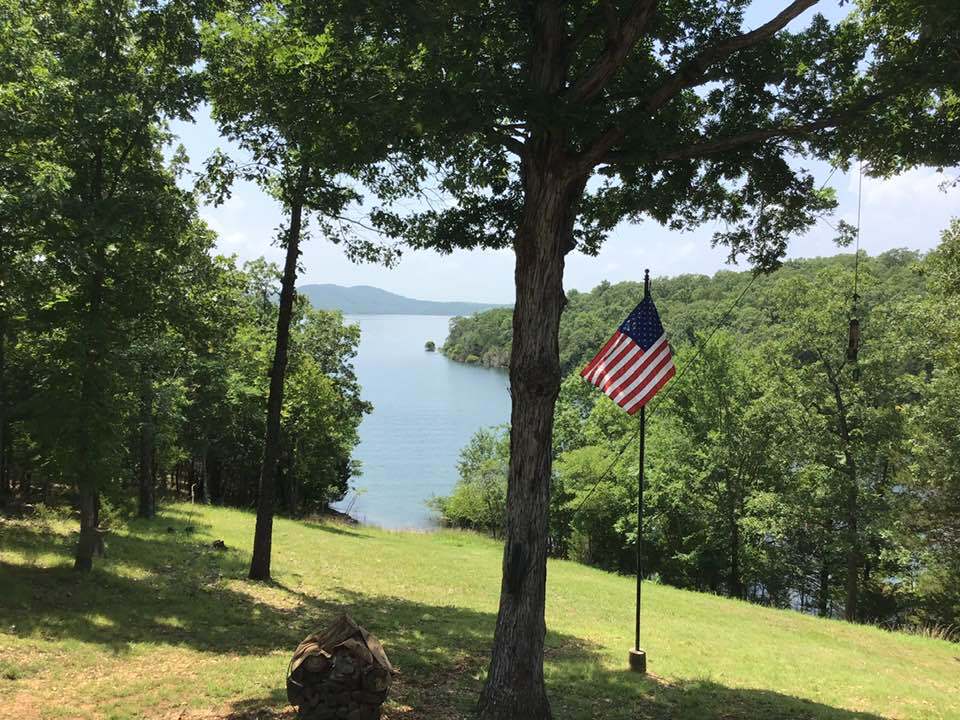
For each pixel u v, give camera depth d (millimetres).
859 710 9203
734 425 31016
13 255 10797
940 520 24891
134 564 14516
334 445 42094
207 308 13984
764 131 6977
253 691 7316
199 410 32625
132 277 11883
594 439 41875
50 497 24047
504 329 185250
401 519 54562
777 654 13422
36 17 11438
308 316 47625
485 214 9234
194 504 31953
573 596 19609
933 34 6293
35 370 12273
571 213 6879
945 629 21812
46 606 10133
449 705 7164
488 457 49250
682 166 8305
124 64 11984
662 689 8984
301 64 7605
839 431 28500
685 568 35188
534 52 6617
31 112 10336
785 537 30094
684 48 7438
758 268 9383
